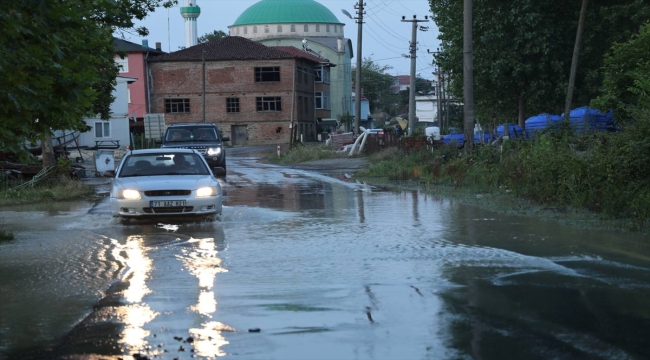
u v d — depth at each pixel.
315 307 7.48
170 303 7.71
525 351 5.95
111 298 7.98
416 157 31.44
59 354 6.04
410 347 6.10
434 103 134.00
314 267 9.62
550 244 11.28
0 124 9.21
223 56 83.38
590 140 17.00
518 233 12.50
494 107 39.56
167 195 14.68
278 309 7.41
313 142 85.06
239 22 116.38
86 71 9.12
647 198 12.82
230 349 6.11
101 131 61.69
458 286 8.37
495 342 6.21
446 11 38.84
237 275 9.15
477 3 35.75
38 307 7.61
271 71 83.44
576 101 37.19
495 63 35.69
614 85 24.50
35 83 8.42
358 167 37.34
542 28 34.97
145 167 16.14
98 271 9.52
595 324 6.75
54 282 8.85
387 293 8.05
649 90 15.80
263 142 83.75
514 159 21.09
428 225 13.74
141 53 82.25
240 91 83.50
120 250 11.21
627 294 7.93
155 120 54.62
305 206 17.72
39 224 14.83
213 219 15.13
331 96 110.25
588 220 13.88
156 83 83.75
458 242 11.61
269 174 32.41
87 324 6.93
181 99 83.81
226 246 11.50
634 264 9.62
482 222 14.05
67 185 23.08
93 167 40.97
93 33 11.18
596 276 8.88
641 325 6.71
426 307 7.42
